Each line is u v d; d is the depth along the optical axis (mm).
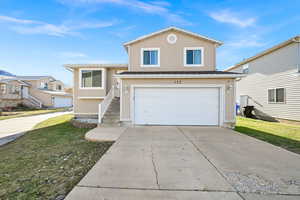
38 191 2930
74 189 2711
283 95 11328
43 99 28172
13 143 6684
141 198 2465
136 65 10695
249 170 3469
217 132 7309
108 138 6270
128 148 4988
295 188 2773
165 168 3547
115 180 3010
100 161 3939
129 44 10789
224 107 8586
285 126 9672
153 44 10688
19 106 25500
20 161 4508
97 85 12078
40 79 29406
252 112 14484
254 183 2928
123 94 8906
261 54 13203
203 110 8789
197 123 8789
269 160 4047
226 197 2508
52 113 20047
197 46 10539
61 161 4438
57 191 2906
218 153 4555
